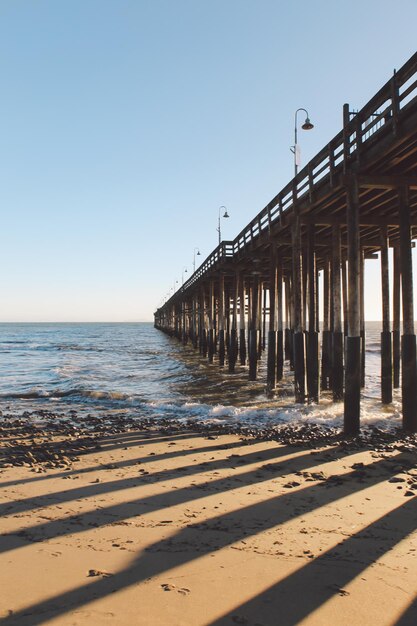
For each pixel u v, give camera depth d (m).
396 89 8.57
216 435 11.10
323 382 19.83
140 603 4.01
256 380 22.33
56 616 3.80
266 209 17.41
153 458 9.10
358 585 4.34
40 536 5.47
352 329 10.68
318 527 5.70
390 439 10.23
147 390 20.41
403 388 10.86
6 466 8.59
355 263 10.60
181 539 5.37
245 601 4.06
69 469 8.38
